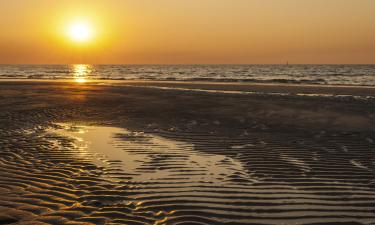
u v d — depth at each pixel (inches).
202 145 306.0
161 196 186.9
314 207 173.5
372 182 210.5
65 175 221.9
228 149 291.4
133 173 226.5
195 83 1280.8
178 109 534.6
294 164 247.9
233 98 673.0
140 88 963.3
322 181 212.2
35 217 158.1
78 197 184.5
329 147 297.3
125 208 170.9
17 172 227.8
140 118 458.3
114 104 601.6
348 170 233.9
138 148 295.0
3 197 182.5
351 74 2551.7
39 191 192.5
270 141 320.8
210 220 158.2
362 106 543.8
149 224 153.7
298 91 890.1
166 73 2815.0
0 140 326.0
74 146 302.0
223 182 209.5
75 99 679.1
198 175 222.4
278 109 520.4
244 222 156.5
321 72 3026.6
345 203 178.7
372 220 159.3
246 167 240.7
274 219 159.6
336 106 545.3
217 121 430.6
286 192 193.8
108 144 309.9
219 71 3358.8
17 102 628.4
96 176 220.2
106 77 2005.4
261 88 1000.2
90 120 445.1
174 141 322.3
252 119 441.4
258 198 184.7
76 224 152.0
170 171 230.8
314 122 417.1
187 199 182.7
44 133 361.4
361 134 347.9
